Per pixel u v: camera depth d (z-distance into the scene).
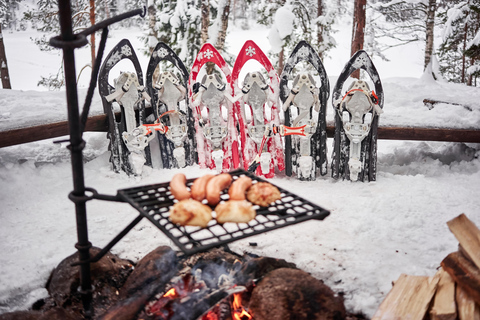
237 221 1.72
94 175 4.39
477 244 1.99
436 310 1.85
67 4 1.79
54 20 10.81
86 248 2.14
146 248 2.88
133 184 4.16
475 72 7.61
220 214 1.73
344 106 4.05
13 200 3.79
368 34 12.67
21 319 2.00
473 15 9.07
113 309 2.05
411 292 2.02
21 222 3.35
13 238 3.07
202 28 7.88
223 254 2.57
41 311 2.20
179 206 1.71
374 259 2.68
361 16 7.67
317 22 9.48
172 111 4.39
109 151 4.81
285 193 1.98
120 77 4.22
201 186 1.88
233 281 2.18
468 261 1.99
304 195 3.81
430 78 7.81
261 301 1.95
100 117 4.41
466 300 1.89
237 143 4.40
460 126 4.37
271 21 9.41
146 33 9.34
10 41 27.36
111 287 2.42
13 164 4.24
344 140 4.16
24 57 22.67
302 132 4.16
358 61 4.05
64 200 3.80
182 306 1.99
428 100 5.64
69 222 3.35
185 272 2.38
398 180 4.20
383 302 1.97
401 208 3.41
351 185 4.09
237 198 1.84
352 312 2.22
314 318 1.90
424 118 4.54
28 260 2.72
